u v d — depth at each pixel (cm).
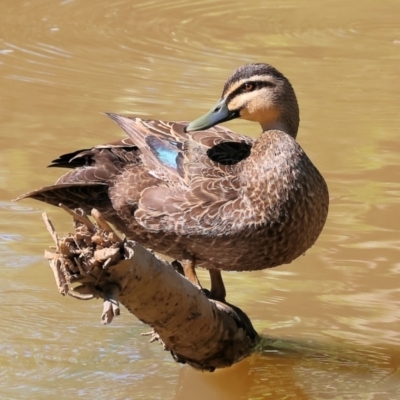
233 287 1147
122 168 1077
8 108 1570
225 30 2041
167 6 2177
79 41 1892
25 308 1074
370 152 1463
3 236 1223
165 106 1583
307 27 2092
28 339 1017
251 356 1008
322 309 1097
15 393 916
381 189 1356
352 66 1844
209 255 1020
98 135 1484
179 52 1870
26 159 1408
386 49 1959
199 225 999
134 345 1022
